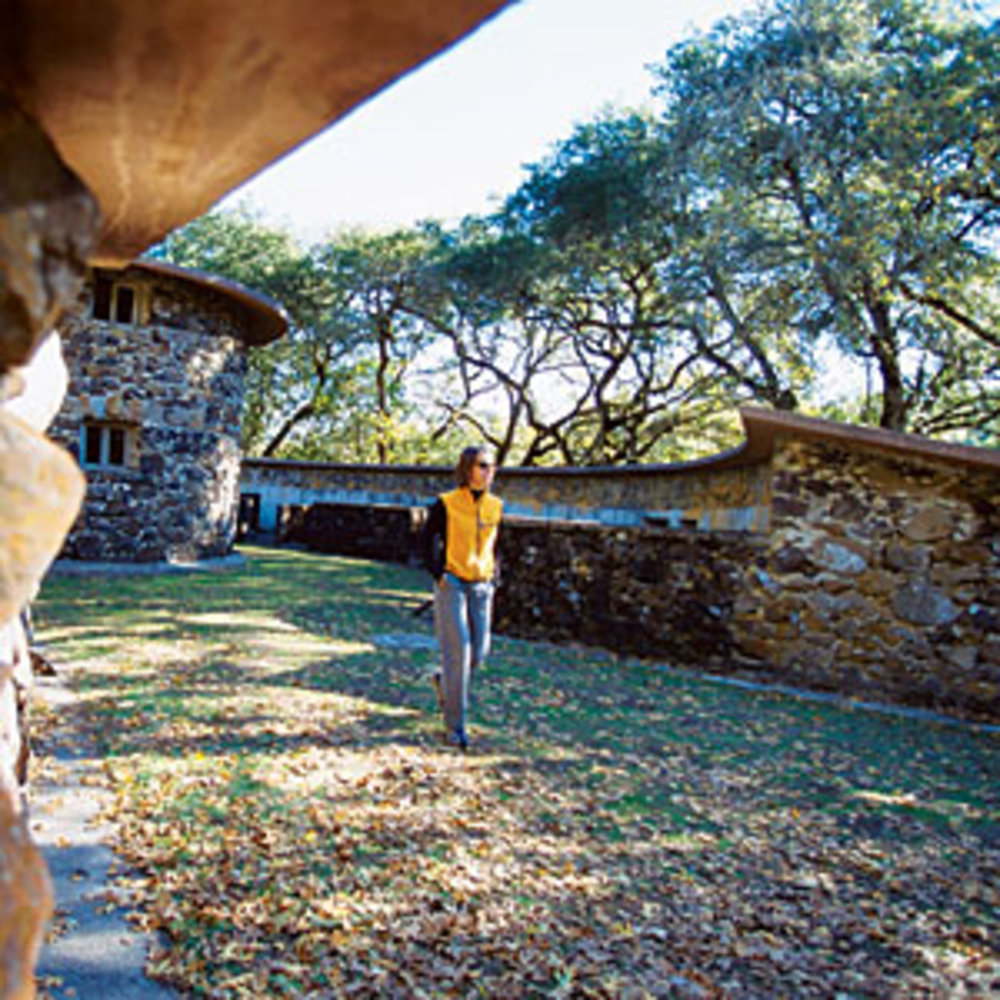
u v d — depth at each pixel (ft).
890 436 24.27
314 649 27.12
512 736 18.34
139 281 49.62
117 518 48.37
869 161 54.19
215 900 10.11
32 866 2.81
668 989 8.91
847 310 55.72
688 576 29.17
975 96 51.24
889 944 10.18
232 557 55.36
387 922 9.92
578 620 31.50
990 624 25.12
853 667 26.48
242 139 3.17
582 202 79.30
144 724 17.42
